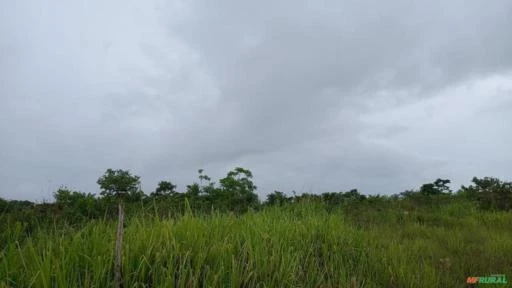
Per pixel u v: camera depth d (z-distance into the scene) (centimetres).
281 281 367
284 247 443
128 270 322
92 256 335
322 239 526
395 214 980
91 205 612
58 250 349
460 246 633
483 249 611
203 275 341
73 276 309
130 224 470
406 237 711
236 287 343
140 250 359
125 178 752
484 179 1288
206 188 834
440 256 565
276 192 898
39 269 293
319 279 400
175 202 699
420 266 490
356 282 394
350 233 575
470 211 1048
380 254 505
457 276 473
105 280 314
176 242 380
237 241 422
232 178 839
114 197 703
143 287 306
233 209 772
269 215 618
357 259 491
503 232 782
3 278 299
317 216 644
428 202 1172
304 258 454
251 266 365
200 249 366
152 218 563
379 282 430
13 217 521
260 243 424
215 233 433
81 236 398
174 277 330
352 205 1034
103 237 392
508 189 1205
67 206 603
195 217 520
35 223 511
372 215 940
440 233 740
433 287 419
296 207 755
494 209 1091
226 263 363
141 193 759
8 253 337
